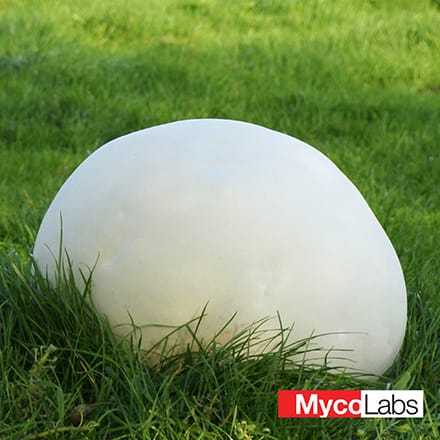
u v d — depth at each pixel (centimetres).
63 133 764
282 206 349
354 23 1139
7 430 327
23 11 1085
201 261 340
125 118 798
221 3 1177
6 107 798
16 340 364
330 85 934
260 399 337
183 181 351
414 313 411
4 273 400
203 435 325
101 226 353
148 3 1155
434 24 1129
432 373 382
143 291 343
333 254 350
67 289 355
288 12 1173
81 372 347
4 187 627
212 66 966
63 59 931
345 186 373
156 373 352
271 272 342
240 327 341
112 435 337
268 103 866
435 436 342
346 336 352
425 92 957
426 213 622
